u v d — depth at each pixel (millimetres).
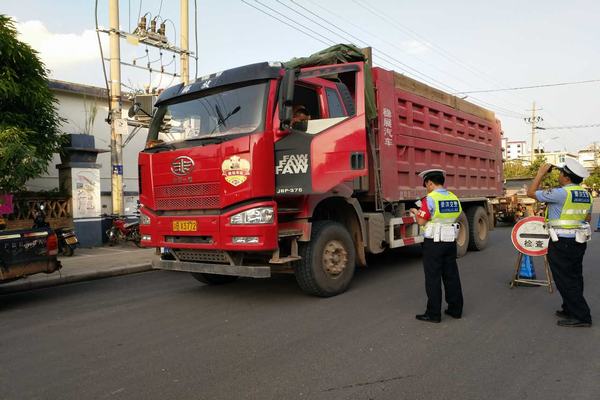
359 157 6887
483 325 5371
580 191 5289
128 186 16922
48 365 4457
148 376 4105
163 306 6711
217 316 6008
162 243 6703
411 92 8953
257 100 6117
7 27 10984
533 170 46781
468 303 6375
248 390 3764
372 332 5160
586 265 9188
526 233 7156
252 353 4602
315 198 6594
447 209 5504
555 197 5273
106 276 9594
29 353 4840
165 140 6977
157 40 14531
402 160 8594
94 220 13312
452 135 10547
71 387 3922
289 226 6363
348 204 7344
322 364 4266
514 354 4453
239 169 5875
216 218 6066
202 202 6227
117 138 13570
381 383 3842
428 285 5504
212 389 3801
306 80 6645
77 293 8000
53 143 12305
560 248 5281
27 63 11383
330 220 7074
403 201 8898
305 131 6293
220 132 6293
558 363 4215
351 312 5992
